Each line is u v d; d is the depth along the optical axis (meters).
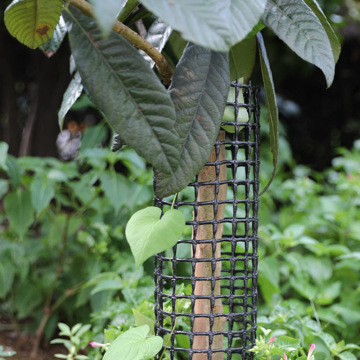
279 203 3.83
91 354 1.69
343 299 2.39
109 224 2.63
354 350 2.17
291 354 1.42
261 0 0.89
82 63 0.98
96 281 2.12
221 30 0.78
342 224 2.81
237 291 2.12
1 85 5.46
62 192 2.94
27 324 2.79
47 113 4.83
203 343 1.30
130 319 1.68
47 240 2.81
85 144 2.88
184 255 2.06
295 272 2.29
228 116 1.24
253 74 1.56
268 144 3.60
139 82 0.97
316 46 1.02
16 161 2.49
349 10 5.08
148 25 1.50
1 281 2.58
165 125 0.98
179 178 1.05
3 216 2.78
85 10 0.97
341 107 5.82
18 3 1.01
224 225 2.20
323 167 5.83
